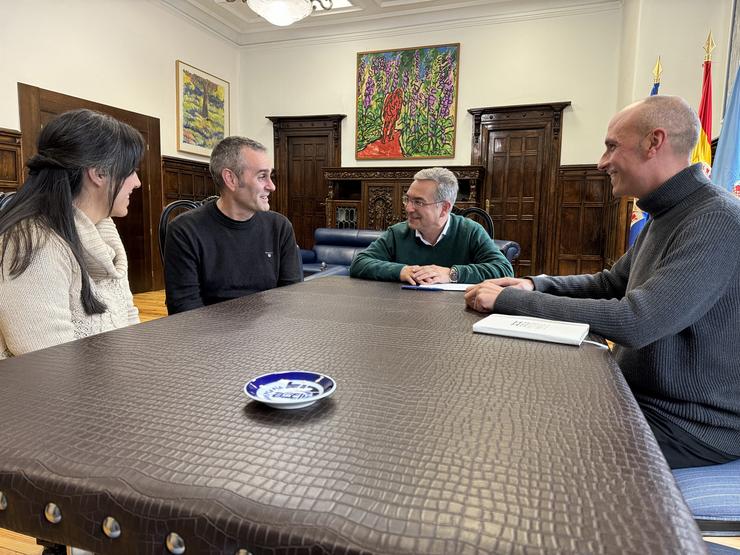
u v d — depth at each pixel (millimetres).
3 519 462
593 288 1514
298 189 8102
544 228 6949
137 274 6203
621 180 1242
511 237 7094
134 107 6043
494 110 6891
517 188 7012
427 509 381
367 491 406
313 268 5773
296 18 4566
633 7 5062
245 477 429
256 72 8117
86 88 5391
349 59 7621
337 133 7742
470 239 2201
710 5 4379
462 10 6938
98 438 506
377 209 7371
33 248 1021
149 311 5129
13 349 1015
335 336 979
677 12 4488
